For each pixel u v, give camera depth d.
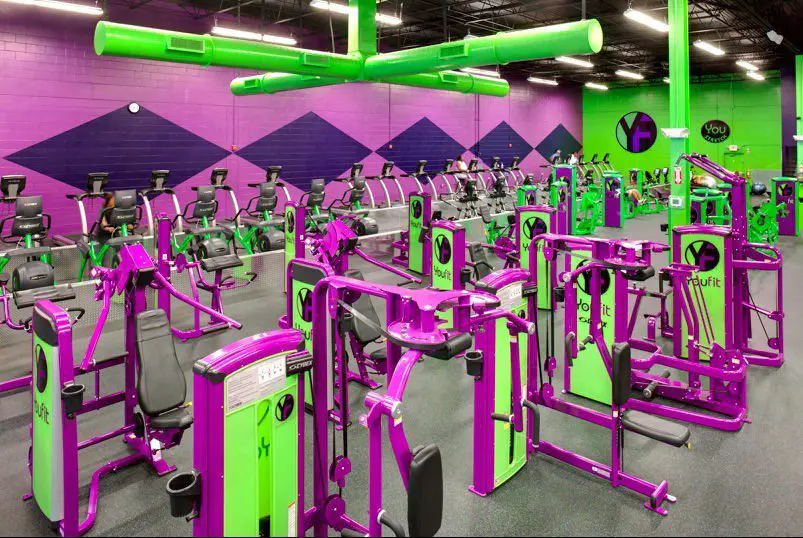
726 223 9.19
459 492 3.17
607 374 4.10
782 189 11.52
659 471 3.34
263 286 7.45
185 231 8.13
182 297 3.71
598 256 3.80
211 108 11.85
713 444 3.64
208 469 2.10
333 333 2.64
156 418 3.14
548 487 3.21
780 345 4.87
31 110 9.69
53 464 2.74
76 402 2.68
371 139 14.84
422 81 8.59
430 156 16.55
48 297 4.95
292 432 2.40
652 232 12.27
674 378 4.72
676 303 4.35
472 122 17.84
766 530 2.80
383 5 11.77
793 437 3.71
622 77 20.45
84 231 7.54
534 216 6.28
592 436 3.75
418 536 2.06
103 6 10.11
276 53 6.65
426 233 7.59
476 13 12.52
